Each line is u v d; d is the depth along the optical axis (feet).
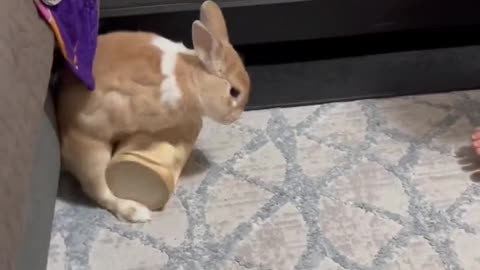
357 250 3.08
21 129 2.27
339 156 3.46
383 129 3.59
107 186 3.17
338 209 3.23
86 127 3.01
